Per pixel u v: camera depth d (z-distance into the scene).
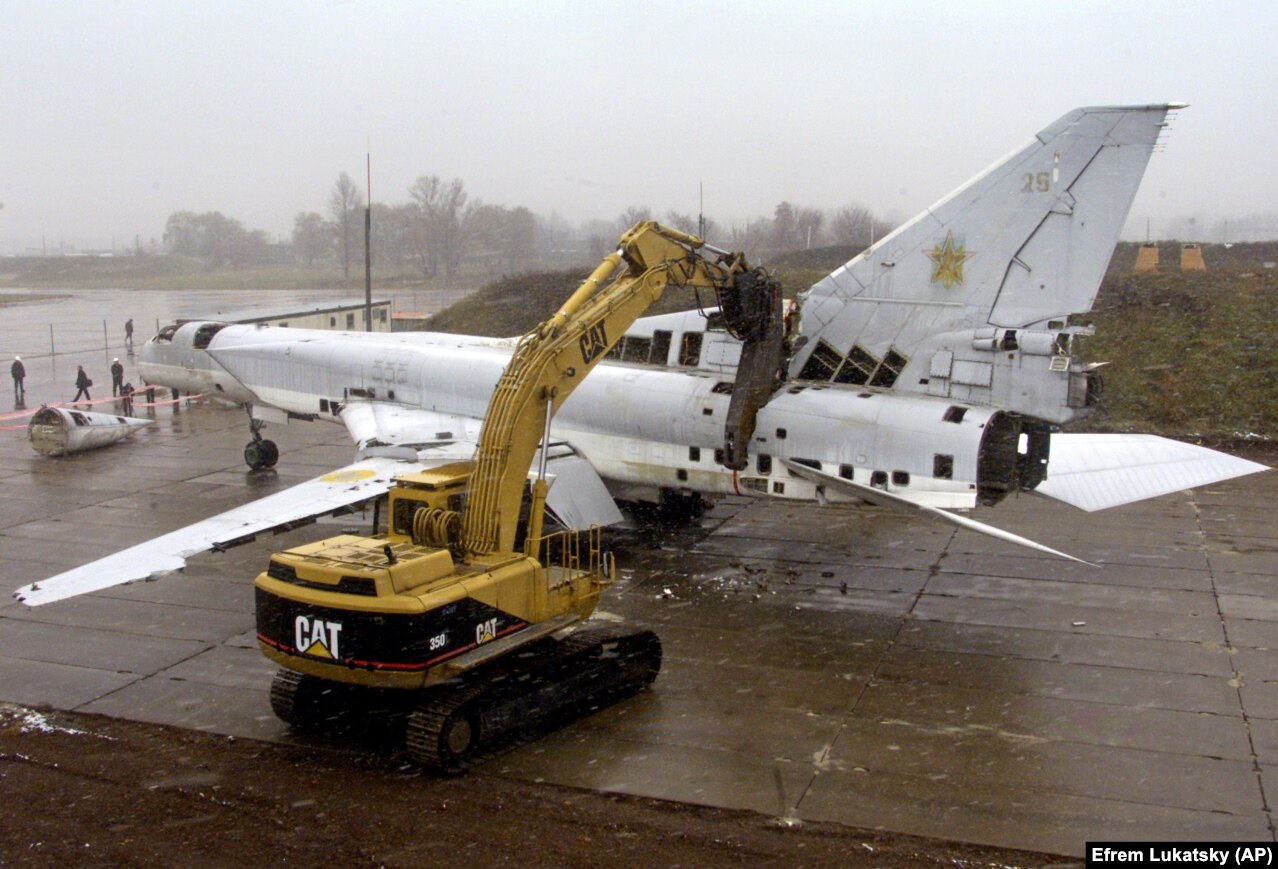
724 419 14.95
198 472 22.61
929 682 11.36
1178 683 11.22
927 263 14.29
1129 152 13.06
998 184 13.79
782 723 10.34
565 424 16.77
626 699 11.01
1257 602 13.87
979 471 13.50
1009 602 14.09
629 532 17.94
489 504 10.23
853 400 14.21
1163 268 40.25
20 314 65.19
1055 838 8.08
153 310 67.06
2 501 19.95
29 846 8.05
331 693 10.30
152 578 10.29
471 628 9.47
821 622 13.37
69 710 10.80
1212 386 27.59
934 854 7.85
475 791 8.97
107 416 25.66
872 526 18.28
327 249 109.12
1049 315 13.59
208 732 10.27
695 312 16.36
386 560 9.45
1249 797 8.72
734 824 8.35
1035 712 10.54
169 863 7.80
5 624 13.48
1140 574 15.23
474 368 18.27
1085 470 14.66
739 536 17.66
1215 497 20.11
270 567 9.80
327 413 20.66
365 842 8.09
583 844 8.04
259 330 22.81
